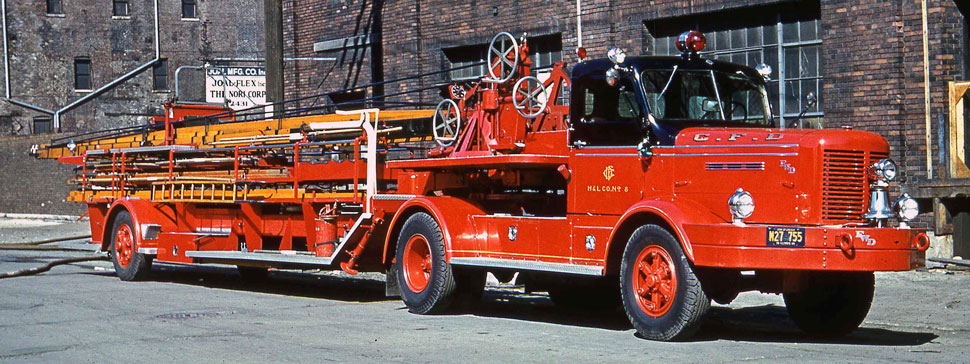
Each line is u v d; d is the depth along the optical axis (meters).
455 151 11.10
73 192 16.27
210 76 30.09
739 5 15.90
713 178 8.71
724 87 9.67
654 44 17.34
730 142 8.68
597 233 9.38
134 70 44.44
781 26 15.88
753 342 8.74
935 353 8.12
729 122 9.58
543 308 11.68
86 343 8.61
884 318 10.53
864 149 8.51
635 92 9.33
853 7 14.73
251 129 13.96
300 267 13.05
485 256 10.48
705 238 8.23
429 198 10.77
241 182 13.38
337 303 11.88
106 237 15.23
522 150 10.32
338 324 9.87
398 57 21.22
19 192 34.53
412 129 12.04
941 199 14.07
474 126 10.92
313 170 12.50
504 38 10.51
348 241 11.88
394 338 8.88
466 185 10.99
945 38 14.03
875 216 8.39
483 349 8.23
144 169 15.03
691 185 8.83
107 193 15.57
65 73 43.97
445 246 10.44
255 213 13.64
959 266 13.92
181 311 10.91
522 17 18.91
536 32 18.66
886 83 14.42
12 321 10.00
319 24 23.41
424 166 11.02
